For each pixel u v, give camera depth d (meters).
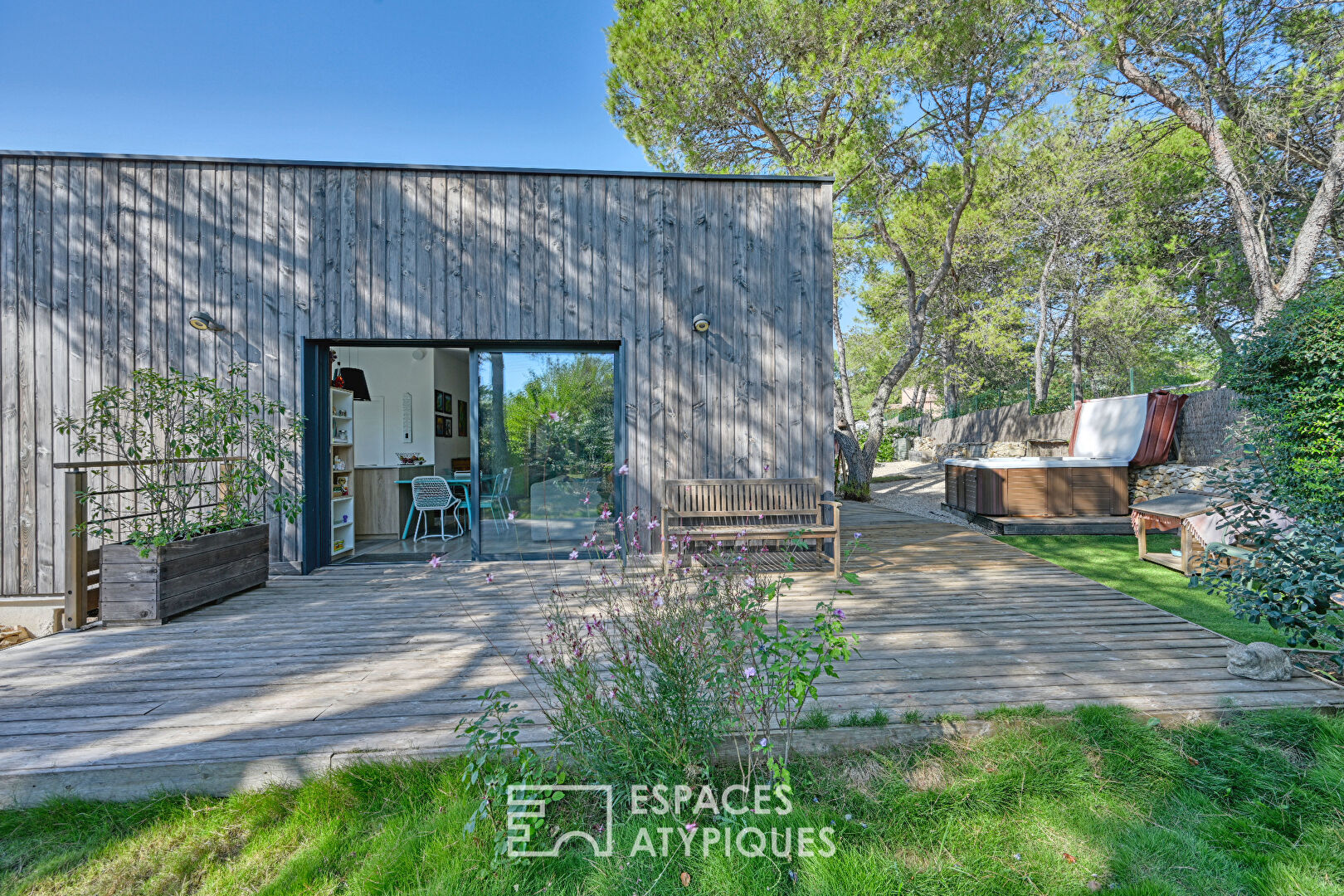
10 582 4.43
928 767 1.94
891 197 9.29
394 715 2.20
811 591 4.00
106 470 4.50
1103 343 13.52
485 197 4.91
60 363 4.55
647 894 1.43
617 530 4.98
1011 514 6.65
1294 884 1.46
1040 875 1.50
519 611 3.59
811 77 8.21
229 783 1.89
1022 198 11.02
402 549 5.90
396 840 1.63
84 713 2.23
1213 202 10.30
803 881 1.47
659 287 5.03
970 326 14.05
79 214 4.59
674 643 1.78
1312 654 2.60
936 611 3.47
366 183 4.82
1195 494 4.71
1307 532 2.53
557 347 5.09
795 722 2.03
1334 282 4.56
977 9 7.52
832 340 5.14
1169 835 1.63
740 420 5.07
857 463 10.27
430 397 7.45
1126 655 2.74
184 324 4.66
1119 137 9.31
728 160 9.98
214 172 4.70
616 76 9.29
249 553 4.07
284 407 4.37
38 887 1.54
